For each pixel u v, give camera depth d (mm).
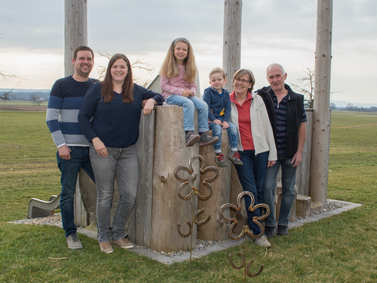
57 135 3264
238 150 3744
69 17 4543
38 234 3834
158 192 3445
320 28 5625
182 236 3234
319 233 4195
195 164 3506
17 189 8016
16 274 2824
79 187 4051
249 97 3734
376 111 198250
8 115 50094
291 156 3873
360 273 3055
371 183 8367
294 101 3805
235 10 5449
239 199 2869
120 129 3203
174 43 3439
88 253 3318
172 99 3453
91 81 3514
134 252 3445
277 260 3311
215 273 2965
